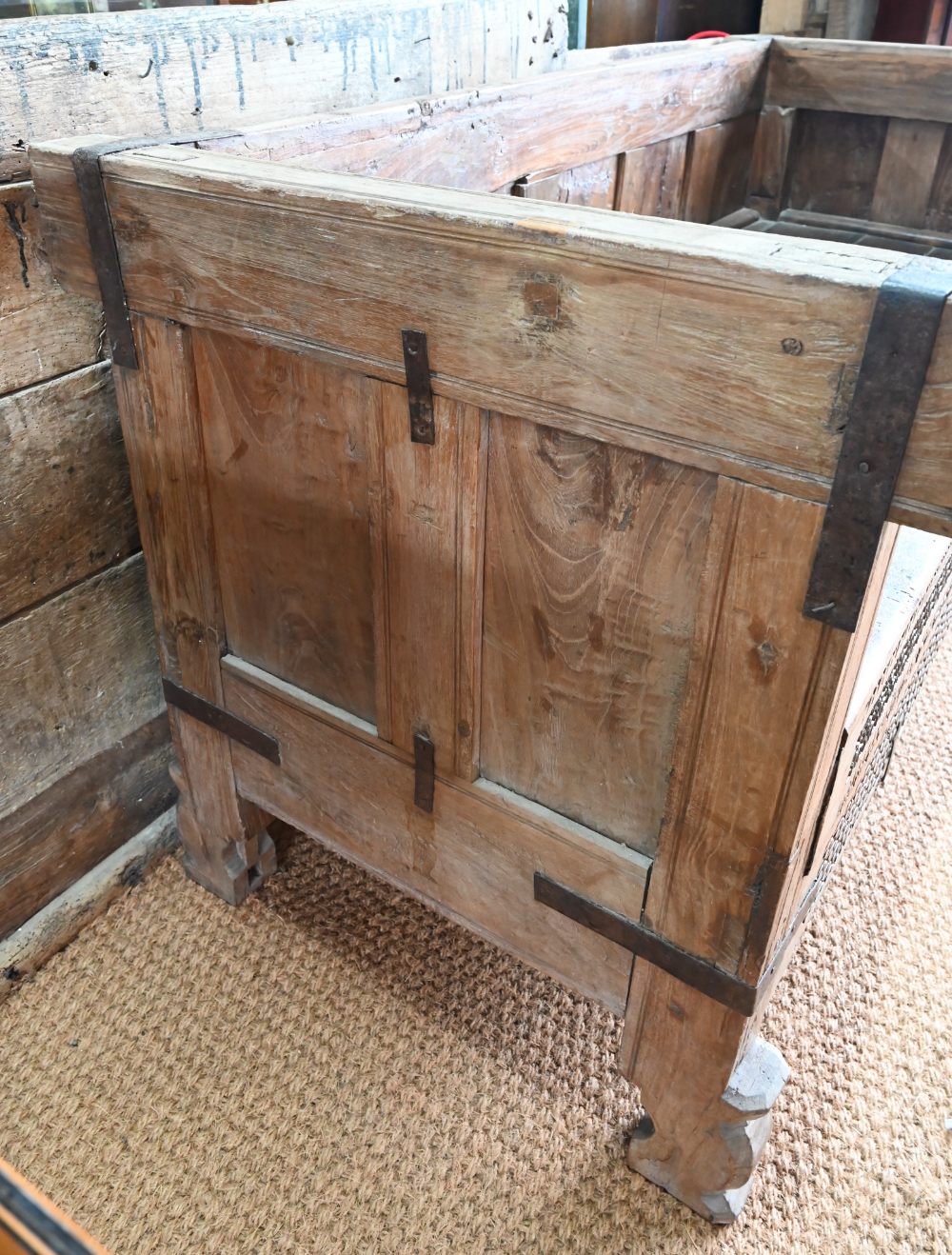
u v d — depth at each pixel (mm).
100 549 1201
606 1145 1132
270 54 1132
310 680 1102
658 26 2127
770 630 712
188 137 979
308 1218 1049
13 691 1155
